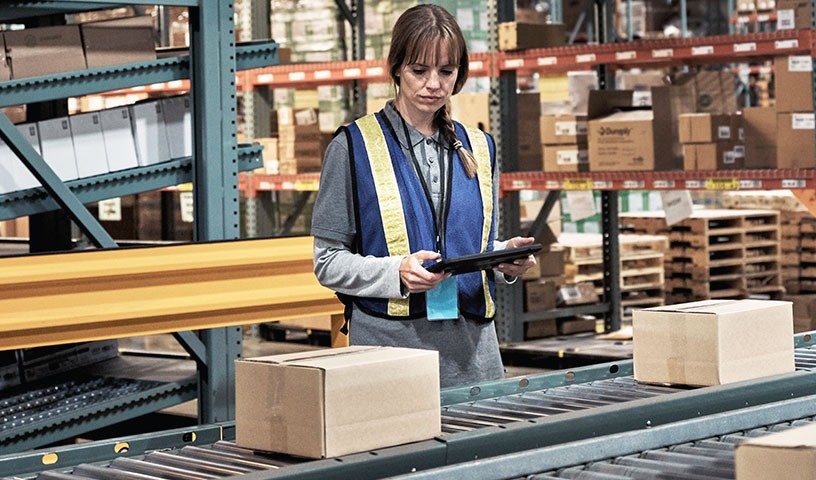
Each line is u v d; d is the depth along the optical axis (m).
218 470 2.76
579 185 8.30
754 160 7.73
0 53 5.12
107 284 5.01
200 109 5.42
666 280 9.73
